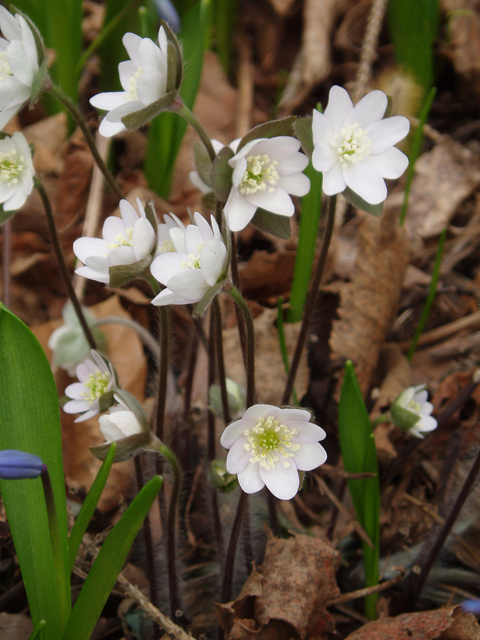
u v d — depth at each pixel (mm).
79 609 124
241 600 157
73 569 156
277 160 138
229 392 172
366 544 167
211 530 196
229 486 147
